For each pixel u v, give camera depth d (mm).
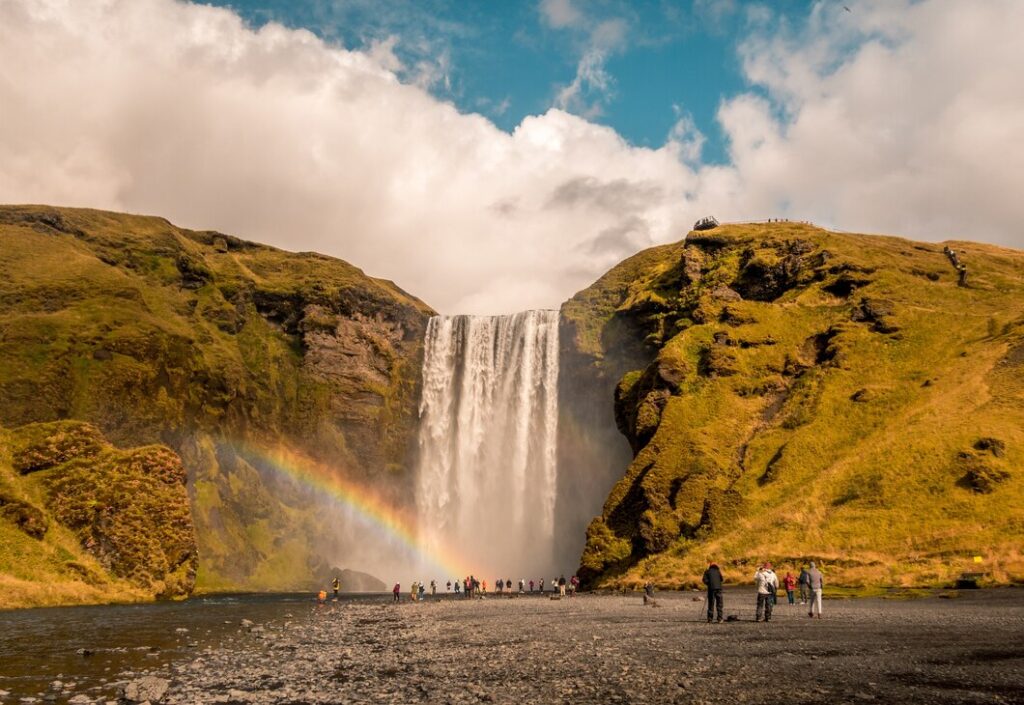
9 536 69375
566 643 31047
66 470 79500
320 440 153500
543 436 148250
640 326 138500
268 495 138250
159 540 80875
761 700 17609
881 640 28703
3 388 105438
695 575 74938
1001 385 84000
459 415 159625
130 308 129500
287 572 128625
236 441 139750
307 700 19281
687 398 105688
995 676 20156
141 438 114312
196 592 107562
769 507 82125
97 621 48188
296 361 161250
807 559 70000
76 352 114438
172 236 167250
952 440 76688
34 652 30750
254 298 167125
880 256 125062
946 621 35688
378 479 157250
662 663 24109
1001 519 65125
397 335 172000
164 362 123812
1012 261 131750
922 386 91188
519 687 20469
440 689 20547
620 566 90312
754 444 94312
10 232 142375
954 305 108375
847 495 77000
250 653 30094
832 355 103688
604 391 141250
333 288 168250
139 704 18797
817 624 36250
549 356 151500
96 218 163875
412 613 57344
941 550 64500
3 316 120250
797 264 126125
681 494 89688
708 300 126812
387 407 162375
